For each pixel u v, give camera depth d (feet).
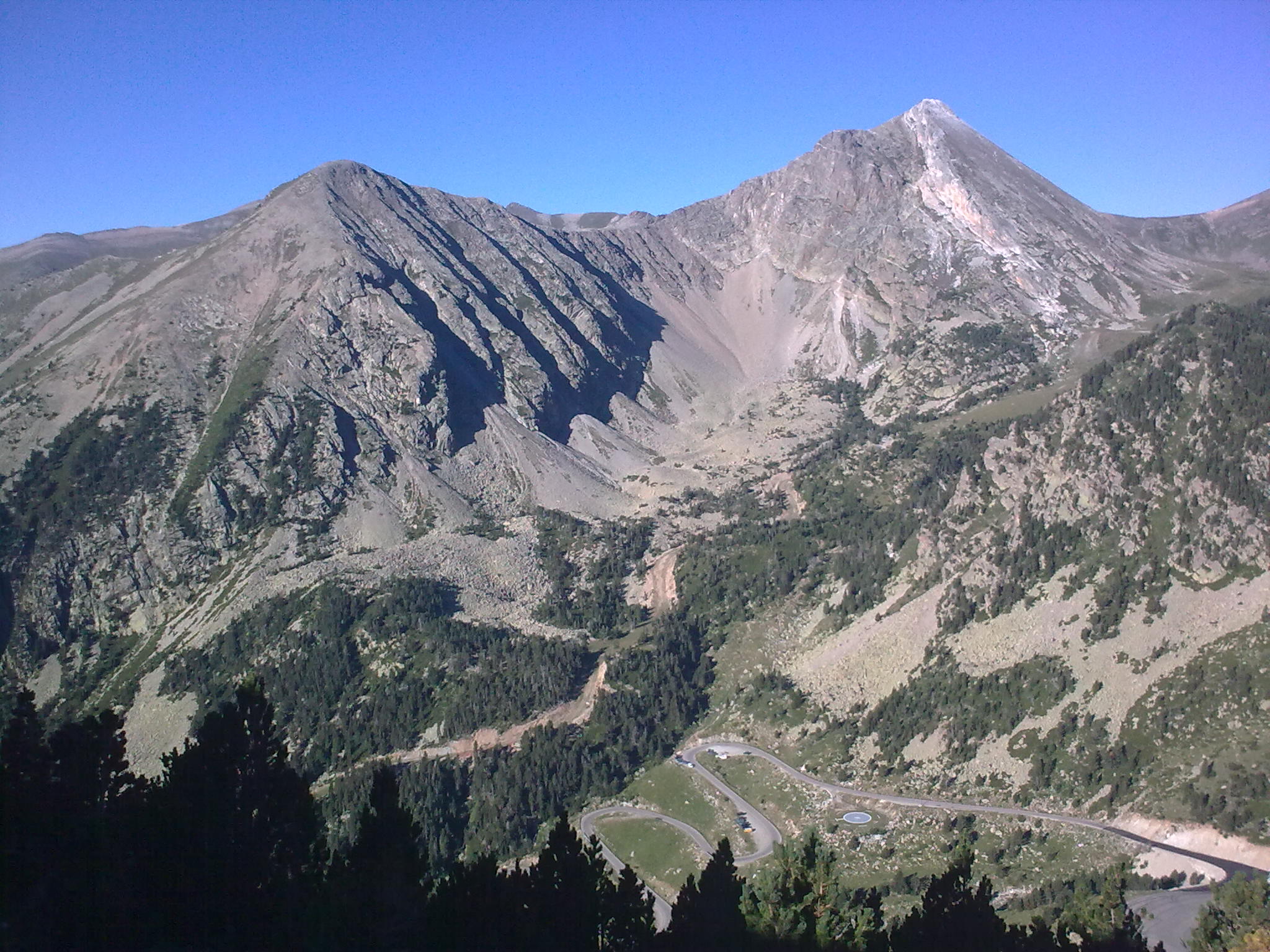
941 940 180.96
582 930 170.40
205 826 174.70
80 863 161.79
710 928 177.58
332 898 161.48
